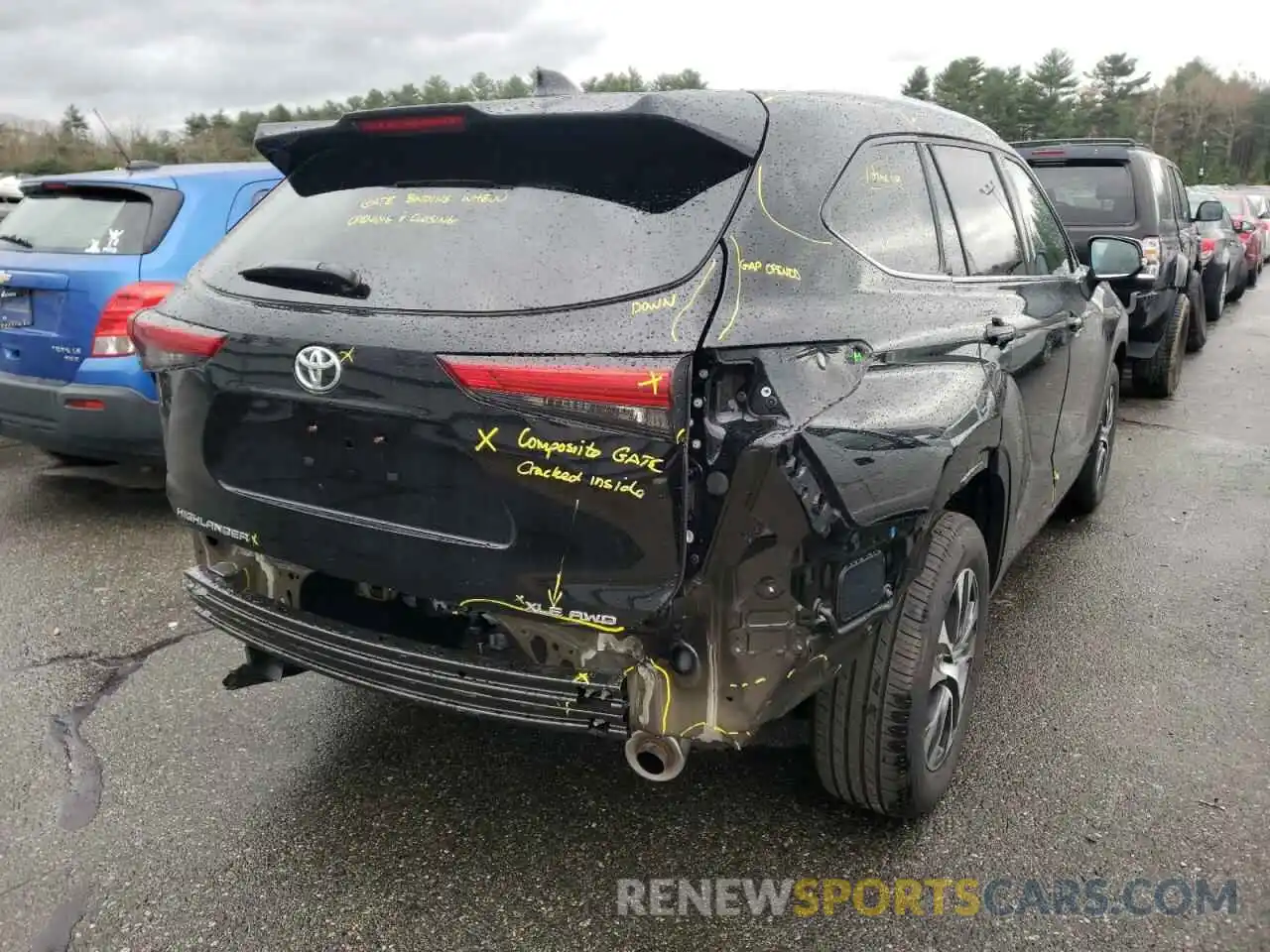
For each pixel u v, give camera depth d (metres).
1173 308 8.09
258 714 3.42
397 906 2.54
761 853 2.73
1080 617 4.18
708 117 2.26
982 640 3.06
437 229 2.38
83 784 3.02
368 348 2.24
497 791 3.01
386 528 2.34
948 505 3.04
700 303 2.08
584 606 2.15
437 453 2.22
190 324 2.59
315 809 2.92
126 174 5.39
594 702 2.20
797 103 2.52
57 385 5.00
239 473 2.57
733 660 2.13
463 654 2.33
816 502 2.11
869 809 2.79
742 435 2.04
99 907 2.53
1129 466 6.43
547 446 2.10
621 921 2.49
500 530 2.21
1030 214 3.96
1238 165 101.75
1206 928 2.44
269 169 5.75
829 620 2.21
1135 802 2.92
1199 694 3.54
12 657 3.81
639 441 2.03
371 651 2.41
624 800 2.96
